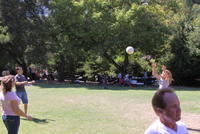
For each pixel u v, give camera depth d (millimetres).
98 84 34188
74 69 41812
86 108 14352
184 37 34719
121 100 17578
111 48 35156
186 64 34625
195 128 10398
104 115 12562
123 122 11188
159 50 36438
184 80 36031
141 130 9930
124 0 35156
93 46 35688
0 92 6453
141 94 21172
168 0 37688
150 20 33812
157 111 2801
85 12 34875
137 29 33562
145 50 36625
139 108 14539
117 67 38000
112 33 33875
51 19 35906
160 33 34750
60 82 36844
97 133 9438
